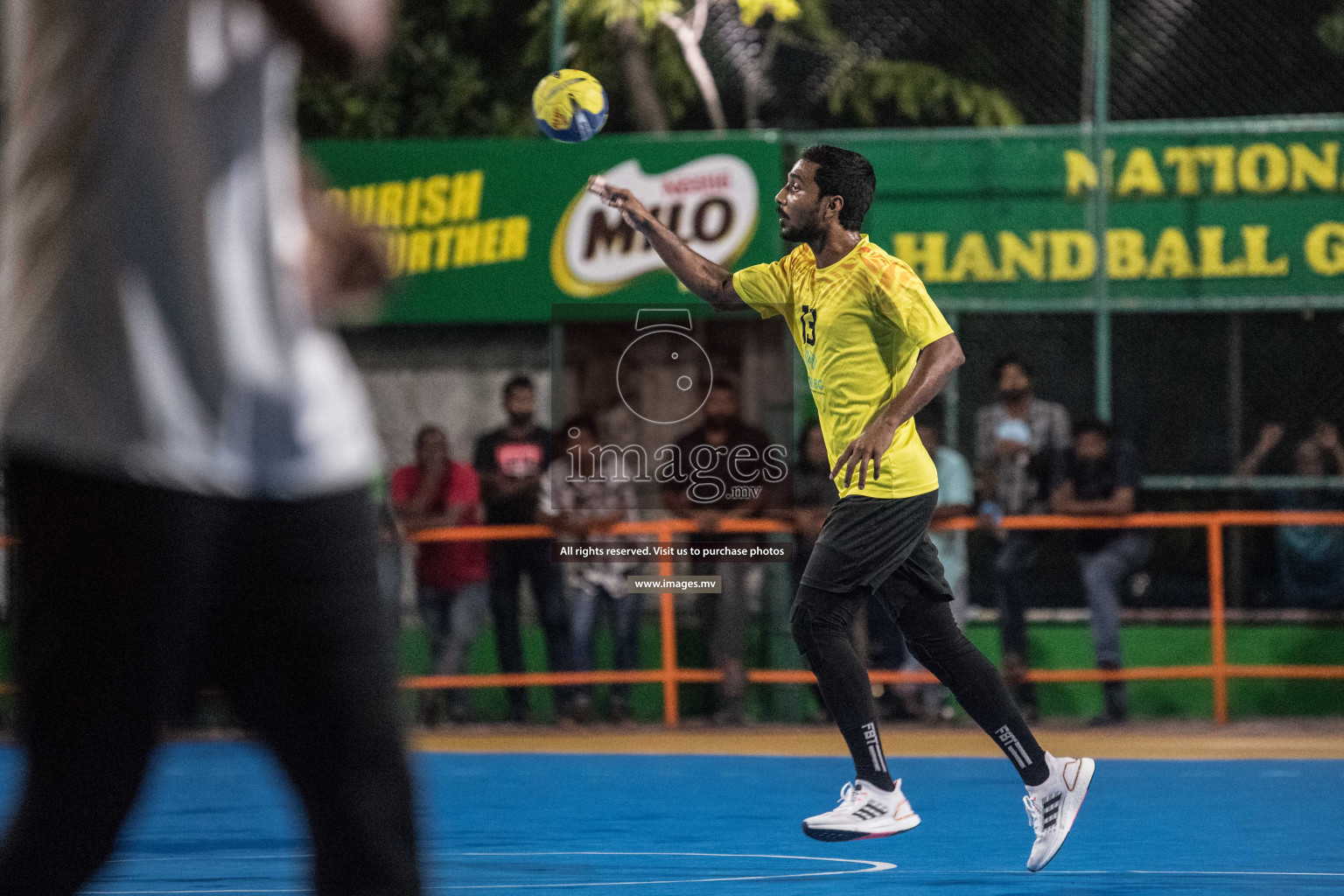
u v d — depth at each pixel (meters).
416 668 27.27
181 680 4.24
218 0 4.00
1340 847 13.99
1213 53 27.77
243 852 14.05
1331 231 26.70
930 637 12.02
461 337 27.50
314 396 4.20
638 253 26.77
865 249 11.93
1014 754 12.02
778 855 13.65
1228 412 27.08
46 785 4.12
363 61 3.90
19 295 4.02
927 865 13.02
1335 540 26.53
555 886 12.00
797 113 30.25
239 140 4.05
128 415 3.96
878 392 11.93
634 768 20.50
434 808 16.92
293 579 4.19
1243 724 25.23
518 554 25.62
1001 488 25.23
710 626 25.47
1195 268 26.92
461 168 27.16
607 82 30.83
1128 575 27.09
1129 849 13.90
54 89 3.99
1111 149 27.09
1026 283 27.17
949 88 29.34
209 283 4.02
